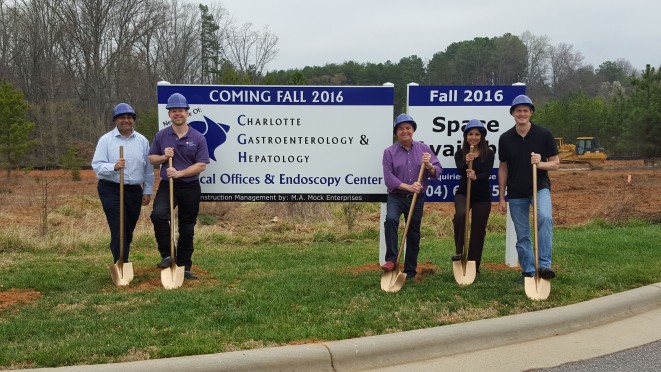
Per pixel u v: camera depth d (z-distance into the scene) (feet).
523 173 21.49
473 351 16.57
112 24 169.89
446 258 28.30
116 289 22.17
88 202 58.95
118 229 23.17
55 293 21.71
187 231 23.68
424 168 22.36
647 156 123.03
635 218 43.11
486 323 17.28
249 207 52.44
